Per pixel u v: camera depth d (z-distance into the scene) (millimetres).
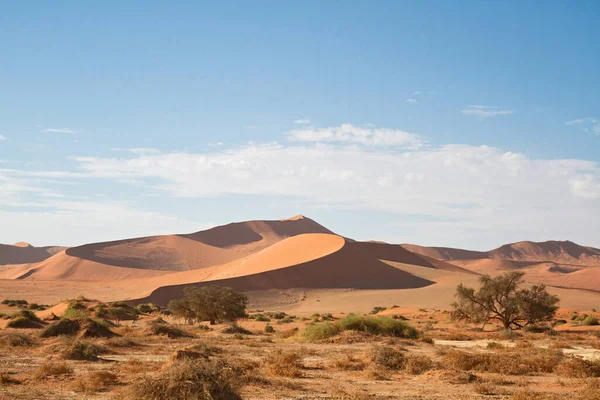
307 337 39625
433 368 22719
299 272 149125
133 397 13141
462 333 49219
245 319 82875
